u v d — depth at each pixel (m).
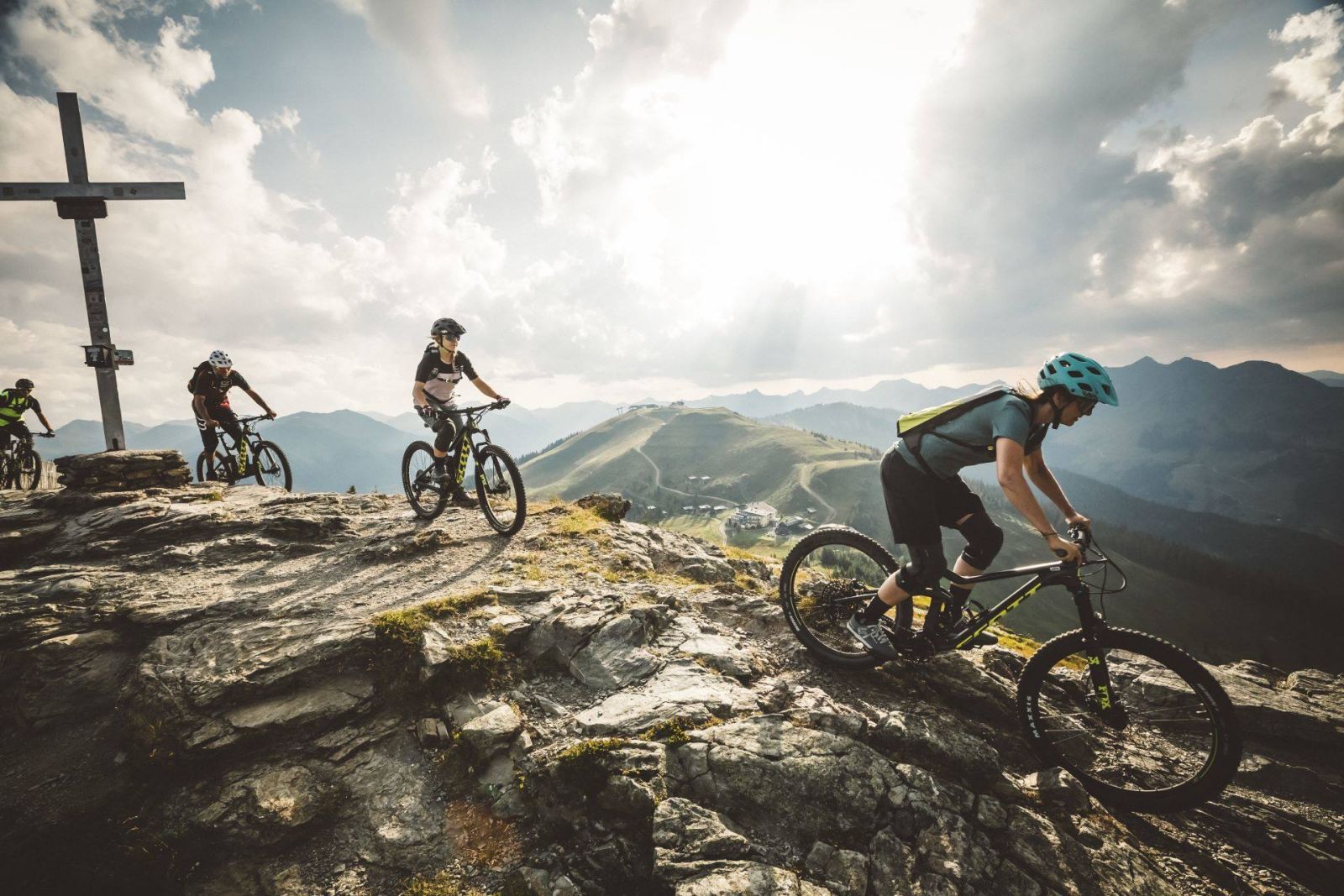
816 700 5.12
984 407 4.61
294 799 4.73
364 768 5.02
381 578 7.55
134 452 11.28
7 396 14.45
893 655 5.21
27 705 5.86
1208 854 4.17
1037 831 4.04
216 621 6.48
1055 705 5.65
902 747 4.63
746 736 4.63
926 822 4.01
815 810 4.13
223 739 5.05
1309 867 4.08
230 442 13.17
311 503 10.89
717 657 5.80
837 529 5.91
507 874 4.19
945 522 5.11
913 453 4.86
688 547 9.44
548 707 5.34
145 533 8.75
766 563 8.93
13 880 4.72
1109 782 4.71
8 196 11.56
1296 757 5.38
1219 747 4.09
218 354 12.66
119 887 4.61
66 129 11.82
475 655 5.67
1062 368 4.46
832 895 3.61
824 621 6.21
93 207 12.14
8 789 5.14
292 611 6.59
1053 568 4.61
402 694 5.54
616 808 4.27
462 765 4.96
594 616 6.27
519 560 8.00
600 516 10.56
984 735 5.00
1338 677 6.50
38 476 15.48
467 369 9.29
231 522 9.28
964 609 5.33
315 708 5.35
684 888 3.58
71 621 6.68
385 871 4.32
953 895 3.60
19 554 8.48
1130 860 3.93
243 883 4.38
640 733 4.76
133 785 5.01
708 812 4.10
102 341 12.46
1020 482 4.29
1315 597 187.62
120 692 5.84
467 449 9.10
